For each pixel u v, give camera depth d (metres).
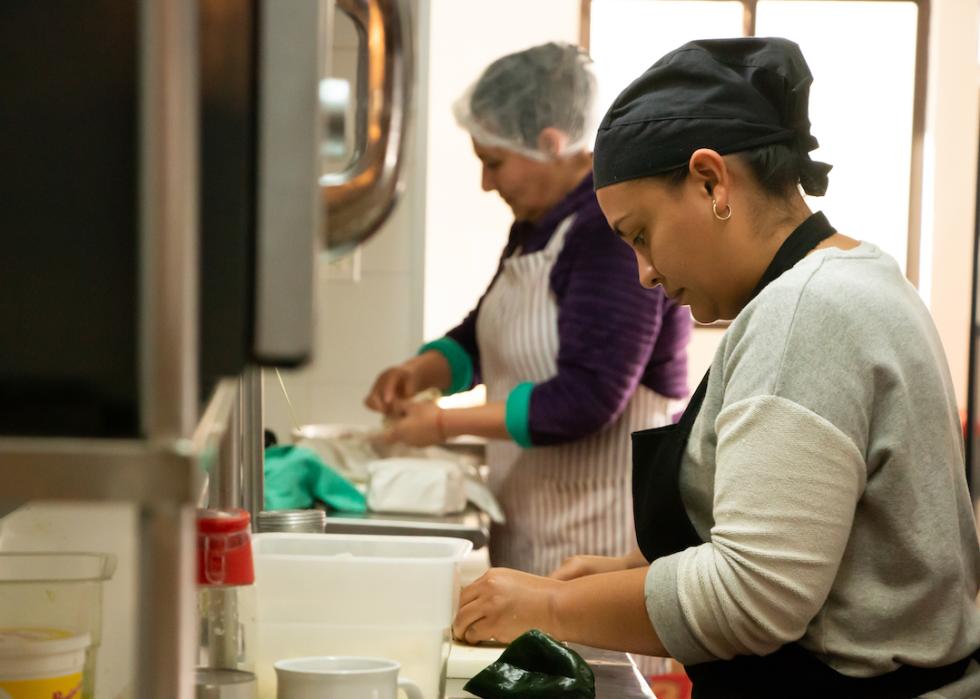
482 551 2.22
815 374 1.13
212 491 1.32
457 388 2.77
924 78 4.50
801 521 1.12
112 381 0.54
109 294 0.54
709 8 4.43
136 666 0.51
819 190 1.35
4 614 0.88
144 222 0.50
